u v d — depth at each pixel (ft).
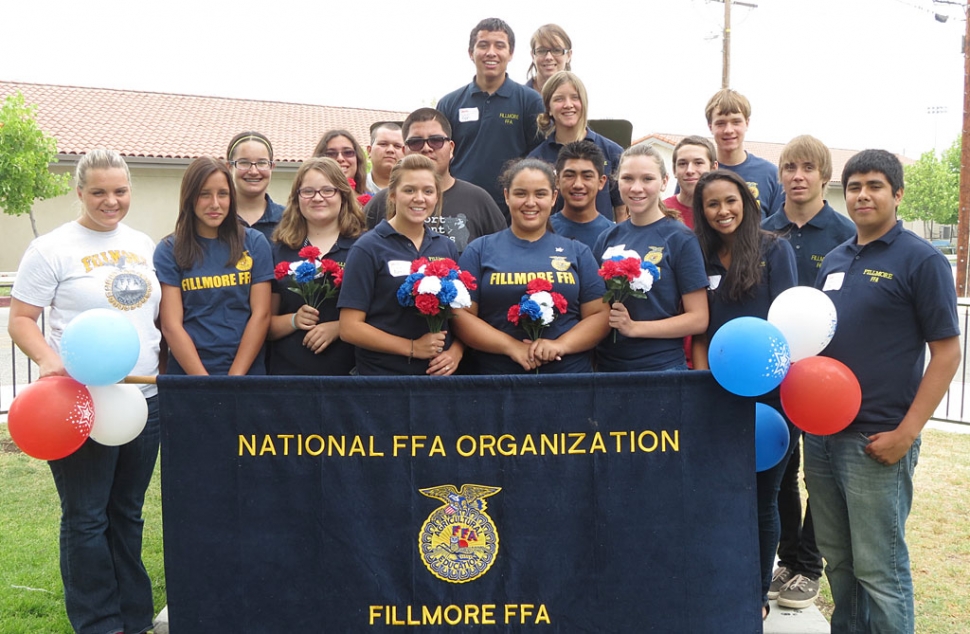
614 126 19.12
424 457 10.25
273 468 10.26
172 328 11.86
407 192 11.58
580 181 13.47
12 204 65.57
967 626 13.09
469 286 11.06
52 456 10.22
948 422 26.45
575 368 11.62
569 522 10.30
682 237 11.97
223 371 12.13
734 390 9.96
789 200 14.29
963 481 20.22
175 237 12.12
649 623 10.31
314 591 10.27
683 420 10.30
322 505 10.23
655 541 10.30
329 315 12.69
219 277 12.11
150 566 15.65
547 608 10.31
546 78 18.89
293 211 13.10
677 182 15.65
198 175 11.78
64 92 88.17
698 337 12.37
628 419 10.28
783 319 10.05
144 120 84.64
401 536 10.27
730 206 11.69
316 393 10.22
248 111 94.94
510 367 11.48
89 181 11.27
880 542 10.30
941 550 16.08
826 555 11.12
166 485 10.27
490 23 17.19
